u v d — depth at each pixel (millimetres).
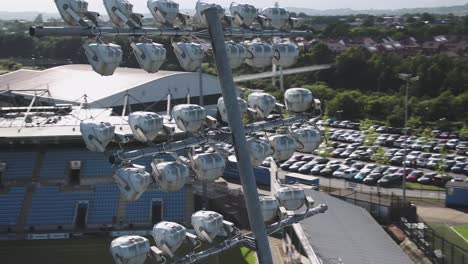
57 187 55625
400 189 66875
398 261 38594
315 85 124562
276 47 15453
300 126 16562
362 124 99312
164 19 13594
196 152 14438
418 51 159250
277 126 15633
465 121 98312
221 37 13133
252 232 14125
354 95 112188
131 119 13461
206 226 13938
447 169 75125
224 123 18156
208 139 13945
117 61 12711
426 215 57062
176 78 91062
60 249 49062
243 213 52688
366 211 50375
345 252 38812
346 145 88562
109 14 12836
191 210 53188
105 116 63625
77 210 53500
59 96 87562
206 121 14141
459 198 59625
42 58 166000
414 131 95000
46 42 171250
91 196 54719
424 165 76188
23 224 52031
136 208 53375
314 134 16172
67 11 12336
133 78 93000
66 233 51188
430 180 69438
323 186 67000
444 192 65562
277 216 16297
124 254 12969
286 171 76000
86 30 12383
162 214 52781
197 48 13734
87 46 12562
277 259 46281
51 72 108000
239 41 15336
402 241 48094
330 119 104750
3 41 176500
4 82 104062
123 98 84562
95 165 57750
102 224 52031
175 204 53688
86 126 13219
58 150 59469
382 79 124875
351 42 166750
